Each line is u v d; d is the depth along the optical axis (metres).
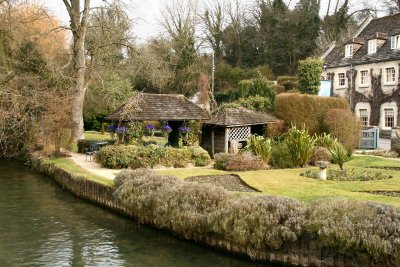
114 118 22.17
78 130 28.47
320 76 34.12
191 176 16.52
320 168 15.59
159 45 48.78
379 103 33.84
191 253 10.13
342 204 8.84
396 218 7.98
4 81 24.88
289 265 8.92
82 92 28.94
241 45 57.97
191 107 24.16
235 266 9.28
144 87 47.94
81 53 28.77
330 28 51.75
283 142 20.80
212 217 10.03
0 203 15.69
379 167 19.50
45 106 24.86
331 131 23.91
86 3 28.52
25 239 11.35
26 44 27.92
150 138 31.23
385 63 33.22
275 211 9.29
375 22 39.75
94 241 11.16
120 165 19.52
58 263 9.60
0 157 29.88
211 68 51.44
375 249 7.65
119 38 31.20
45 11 28.06
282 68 54.84
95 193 15.45
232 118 23.86
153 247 10.62
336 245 8.22
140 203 12.25
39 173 22.94
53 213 14.20
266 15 56.12
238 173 17.08
